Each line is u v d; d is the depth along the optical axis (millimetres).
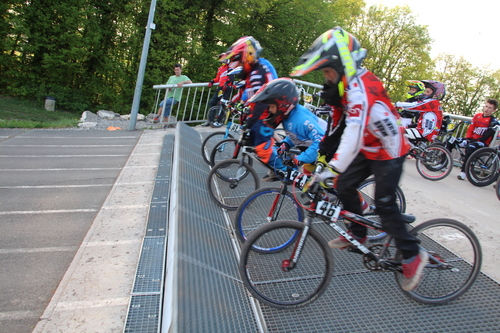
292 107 3387
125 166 5664
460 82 28969
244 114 4645
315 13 19297
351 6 25047
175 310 1911
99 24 16797
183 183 3984
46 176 5109
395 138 2104
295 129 3438
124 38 17094
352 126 2002
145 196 4426
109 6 16812
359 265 2904
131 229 3564
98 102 17922
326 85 2215
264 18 19219
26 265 2947
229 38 17953
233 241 3277
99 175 5234
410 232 2557
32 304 2500
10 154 6113
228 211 3914
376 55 26062
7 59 15070
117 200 4281
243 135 3941
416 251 2248
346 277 2742
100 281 2723
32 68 15781
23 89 15312
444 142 6332
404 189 4816
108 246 3230
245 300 2438
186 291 2129
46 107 15156
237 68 4324
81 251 3135
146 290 2607
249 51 4180
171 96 9281
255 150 3420
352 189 2342
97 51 16719
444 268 2424
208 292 2291
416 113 5613
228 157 5332
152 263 2943
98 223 3678
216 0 17734
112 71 16875
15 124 8516
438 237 2738
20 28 14055
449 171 5328
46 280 2770
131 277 2785
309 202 2410
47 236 3434
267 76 4246
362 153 2246
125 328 2250
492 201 4641
